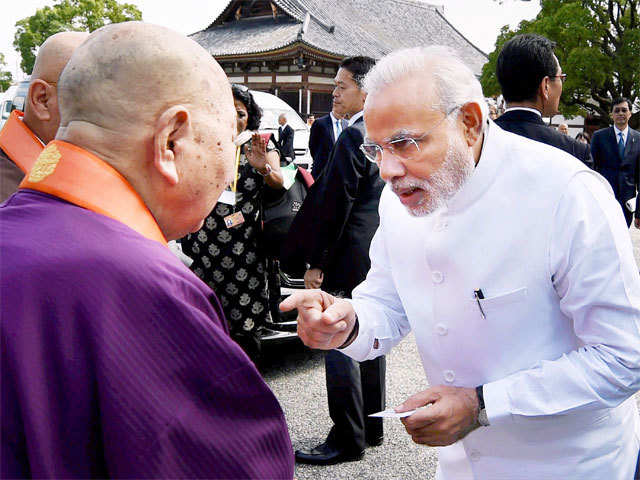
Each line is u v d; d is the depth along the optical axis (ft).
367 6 123.34
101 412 2.26
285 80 91.04
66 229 2.44
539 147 4.03
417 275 4.39
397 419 10.47
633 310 3.67
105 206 2.57
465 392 3.89
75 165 2.60
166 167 2.67
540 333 3.98
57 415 2.26
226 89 2.94
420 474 8.55
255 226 9.42
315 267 8.96
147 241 2.56
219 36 105.09
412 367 12.57
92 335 2.28
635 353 3.63
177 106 2.67
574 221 3.74
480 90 3.87
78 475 2.27
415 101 3.62
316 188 8.73
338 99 10.13
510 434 4.05
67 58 5.35
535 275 3.88
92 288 2.32
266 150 9.07
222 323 2.77
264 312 9.82
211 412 2.43
